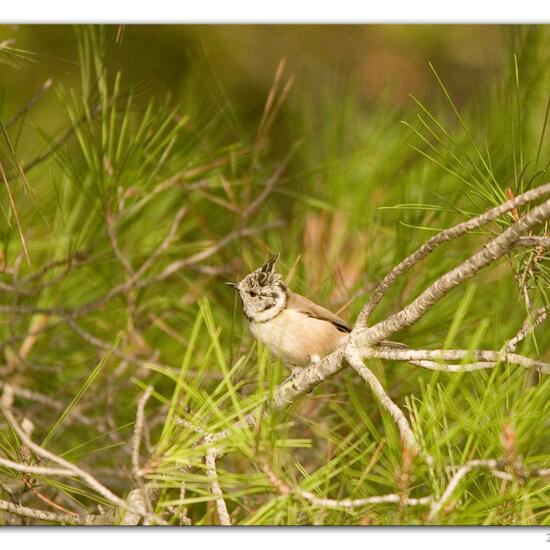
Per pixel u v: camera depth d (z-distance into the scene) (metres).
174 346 8.19
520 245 4.60
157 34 10.27
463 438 4.66
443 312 6.71
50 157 7.21
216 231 8.41
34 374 8.05
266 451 4.27
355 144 8.02
